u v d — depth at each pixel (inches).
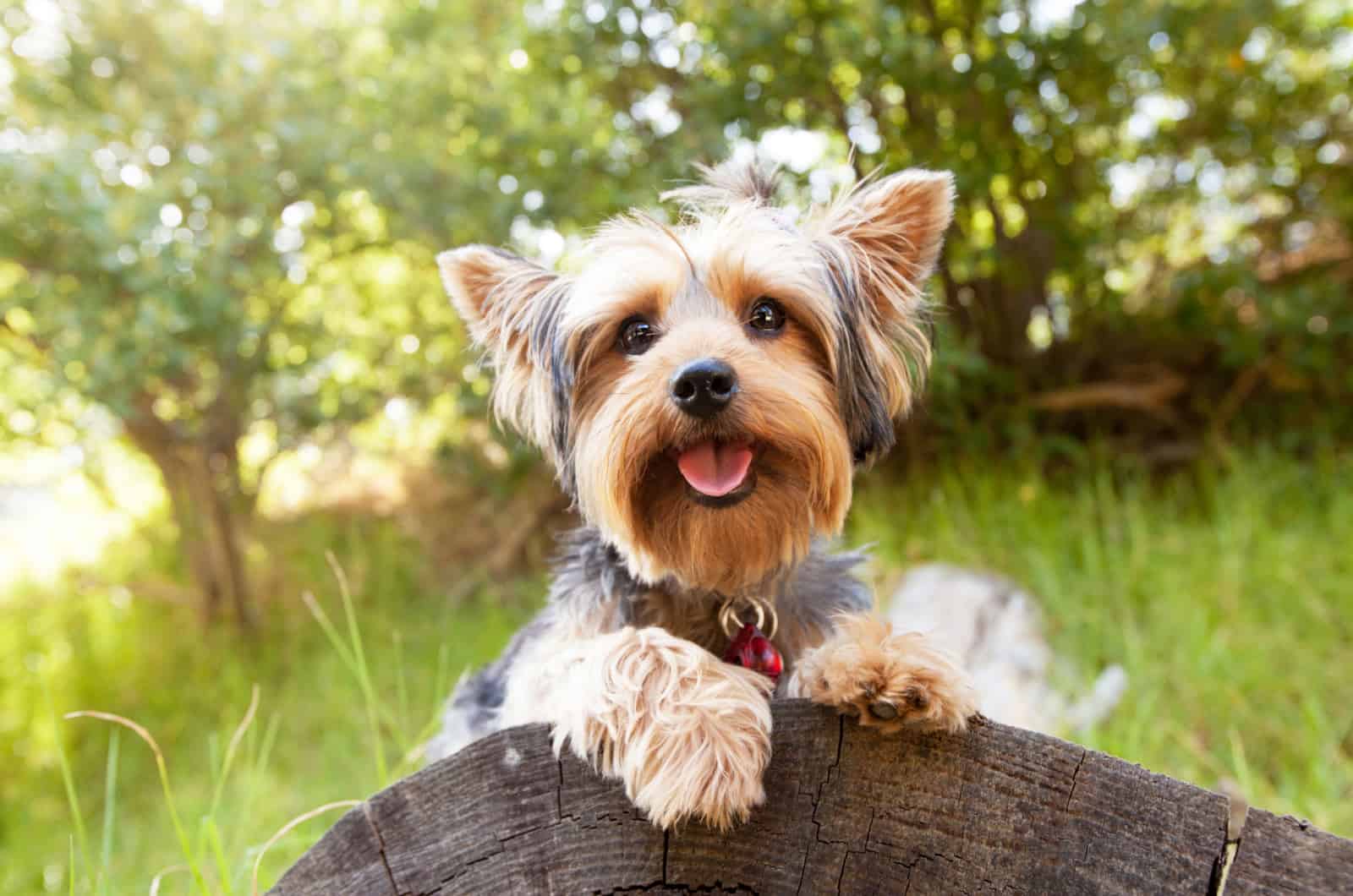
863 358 19.3
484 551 58.0
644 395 17.1
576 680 15.0
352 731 39.4
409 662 45.0
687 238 19.0
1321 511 39.9
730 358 17.2
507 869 13.5
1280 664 30.5
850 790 13.6
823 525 18.0
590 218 42.0
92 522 72.9
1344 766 26.4
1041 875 12.9
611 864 13.6
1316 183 49.6
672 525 17.9
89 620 56.0
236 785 35.0
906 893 13.3
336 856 13.4
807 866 13.5
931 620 35.6
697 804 13.5
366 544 60.3
